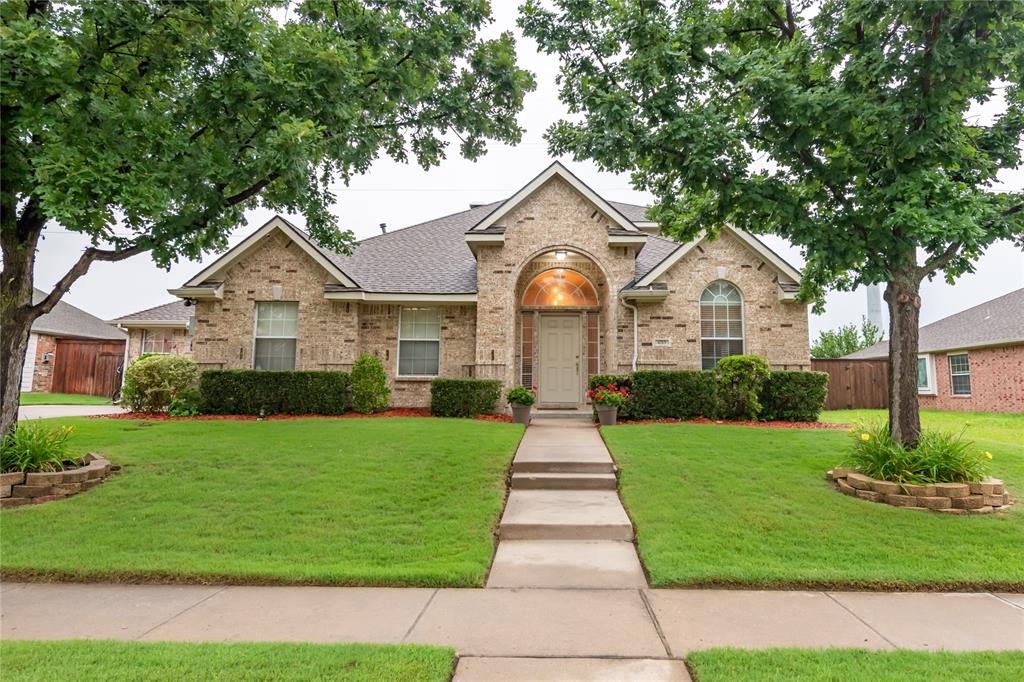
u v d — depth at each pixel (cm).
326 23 943
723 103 764
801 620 376
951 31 593
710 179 729
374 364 1340
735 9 817
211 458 782
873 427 741
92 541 515
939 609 398
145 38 680
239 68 711
